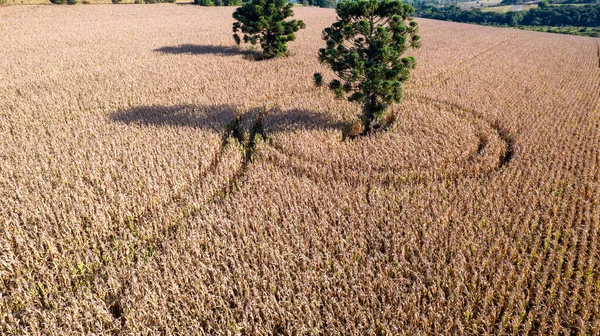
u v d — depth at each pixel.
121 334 7.69
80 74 27.67
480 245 9.77
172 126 17.53
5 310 8.20
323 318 8.02
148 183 12.47
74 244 10.00
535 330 7.87
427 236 10.07
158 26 57.09
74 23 58.94
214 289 8.70
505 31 69.38
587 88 26.80
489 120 19.41
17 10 69.94
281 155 14.91
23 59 33.34
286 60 32.88
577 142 16.48
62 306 8.23
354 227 10.80
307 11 91.25
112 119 18.52
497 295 8.48
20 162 13.84
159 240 10.48
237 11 33.19
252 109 20.86
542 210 11.52
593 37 72.56
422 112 19.98
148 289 8.28
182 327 7.71
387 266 9.05
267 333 7.67
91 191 11.96
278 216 11.10
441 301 8.12
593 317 7.96
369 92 17.12
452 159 14.80
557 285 8.76
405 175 13.74
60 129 17.19
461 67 32.62
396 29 15.72
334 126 18.22
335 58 16.56
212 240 10.11
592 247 9.75
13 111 19.75
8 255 9.38
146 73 27.80
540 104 22.20
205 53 35.91
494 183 13.01
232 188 13.20
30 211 10.68
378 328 7.77
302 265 9.30
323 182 13.23
